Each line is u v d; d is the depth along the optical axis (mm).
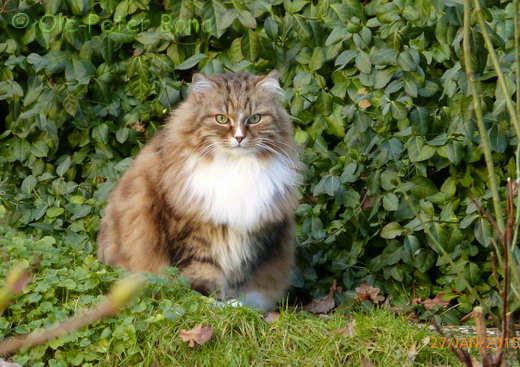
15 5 7648
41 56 7762
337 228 7316
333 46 7305
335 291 7273
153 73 7707
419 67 6871
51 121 7562
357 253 7355
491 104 6656
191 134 6098
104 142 7672
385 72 6973
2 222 7387
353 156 7246
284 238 6613
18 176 8000
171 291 5723
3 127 8398
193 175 6039
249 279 6480
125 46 7879
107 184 7602
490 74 6492
